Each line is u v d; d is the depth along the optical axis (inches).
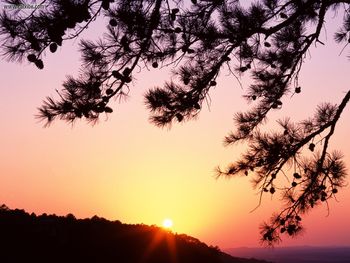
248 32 202.5
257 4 209.8
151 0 164.6
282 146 236.5
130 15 157.3
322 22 230.7
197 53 212.7
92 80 162.6
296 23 250.1
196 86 196.9
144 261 1141.7
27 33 128.7
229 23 204.4
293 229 259.9
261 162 241.8
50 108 153.6
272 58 247.9
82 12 130.3
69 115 158.6
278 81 249.3
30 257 978.1
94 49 165.8
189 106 194.2
